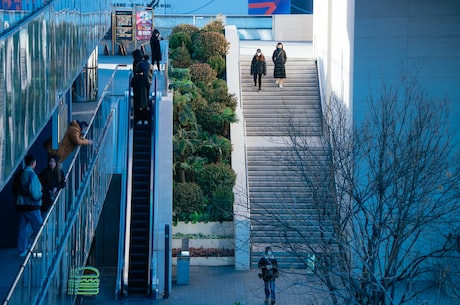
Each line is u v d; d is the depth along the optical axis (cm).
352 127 3042
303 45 5138
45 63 1474
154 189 3069
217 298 2931
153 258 2898
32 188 1775
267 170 3756
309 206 2864
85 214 2003
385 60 3272
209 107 3925
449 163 2742
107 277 3150
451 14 3241
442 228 2892
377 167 2784
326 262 2209
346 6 3472
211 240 3412
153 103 3366
